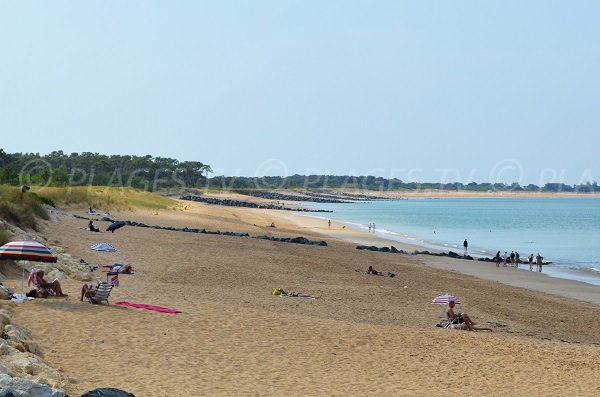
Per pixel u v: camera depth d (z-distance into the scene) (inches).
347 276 1444.4
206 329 775.7
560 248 3075.8
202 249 1710.1
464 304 1210.6
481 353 748.0
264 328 803.4
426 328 905.5
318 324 844.6
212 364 644.7
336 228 3905.0
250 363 658.2
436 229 4347.9
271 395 563.2
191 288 1098.1
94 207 2928.2
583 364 719.7
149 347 682.2
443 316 1011.9
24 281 940.0
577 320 1172.5
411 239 3371.1
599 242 3415.4
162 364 629.9
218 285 1170.0
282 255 1710.1
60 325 726.5
